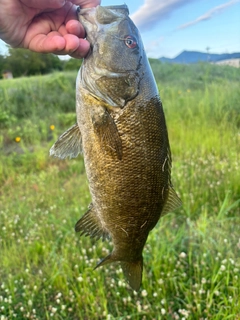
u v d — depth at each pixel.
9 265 0.59
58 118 1.68
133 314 0.45
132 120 0.29
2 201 0.89
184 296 0.49
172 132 1.19
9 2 0.31
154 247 0.57
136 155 0.29
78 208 0.74
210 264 0.53
